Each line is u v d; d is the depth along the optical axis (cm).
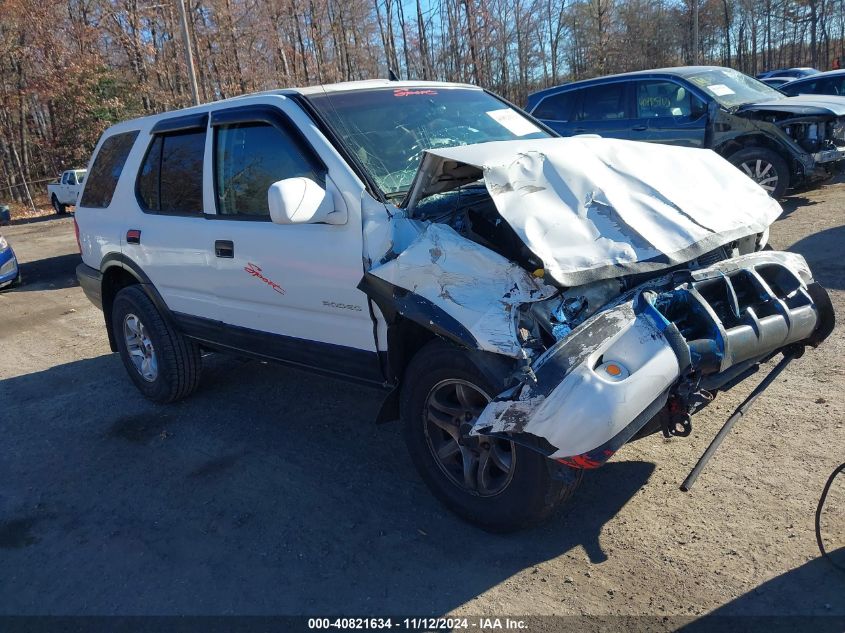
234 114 405
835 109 838
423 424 321
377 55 3309
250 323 411
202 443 440
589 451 247
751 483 326
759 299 294
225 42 3059
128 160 501
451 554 302
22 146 3375
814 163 862
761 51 5350
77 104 3191
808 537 284
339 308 346
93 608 293
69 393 558
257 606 282
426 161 306
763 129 869
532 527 301
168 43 3067
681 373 257
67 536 350
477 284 278
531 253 275
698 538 293
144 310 486
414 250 295
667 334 257
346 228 333
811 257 661
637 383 247
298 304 368
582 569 282
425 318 284
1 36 2992
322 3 3114
